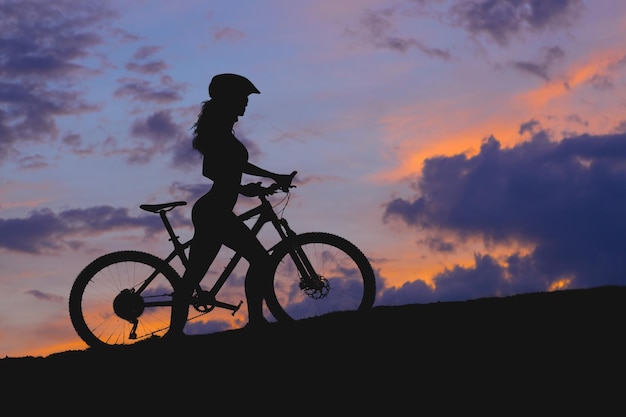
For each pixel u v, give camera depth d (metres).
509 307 5.63
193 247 6.88
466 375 4.86
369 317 5.82
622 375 4.66
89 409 5.32
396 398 4.78
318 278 7.02
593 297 5.66
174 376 5.47
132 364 5.74
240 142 6.95
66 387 5.61
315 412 4.82
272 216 7.04
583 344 4.99
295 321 6.77
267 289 6.92
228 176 6.81
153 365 5.66
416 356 5.12
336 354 5.31
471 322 5.45
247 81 6.97
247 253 6.88
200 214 6.82
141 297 7.04
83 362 5.91
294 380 5.14
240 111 6.96
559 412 4.47
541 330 5.21
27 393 5.60
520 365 4.88
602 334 5.07
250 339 5.77
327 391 4.97
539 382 4.71
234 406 5.04
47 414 5.35
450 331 5.36
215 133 6.84
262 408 4.96
